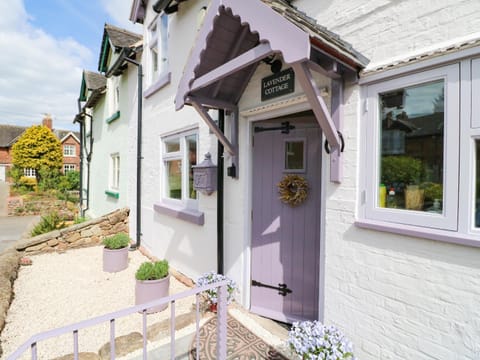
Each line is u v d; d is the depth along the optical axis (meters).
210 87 2.92
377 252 2.06
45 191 20.36
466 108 1.63
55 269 5.02
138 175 6.24
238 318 3.10
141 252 6.04
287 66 2.69
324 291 2.46
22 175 24.28
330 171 2.33
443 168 1.74
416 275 1.86
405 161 1.94
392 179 2.01
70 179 22.67
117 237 5.12
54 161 25.30
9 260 4.76
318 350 1.89
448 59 1.67
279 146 3.21
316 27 2.02
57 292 4.03
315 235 3.04
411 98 1.90
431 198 1.82
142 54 6.24
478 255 1.60
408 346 1.90
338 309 2.32
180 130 4.67
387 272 2.00
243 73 3.02
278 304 3.22
